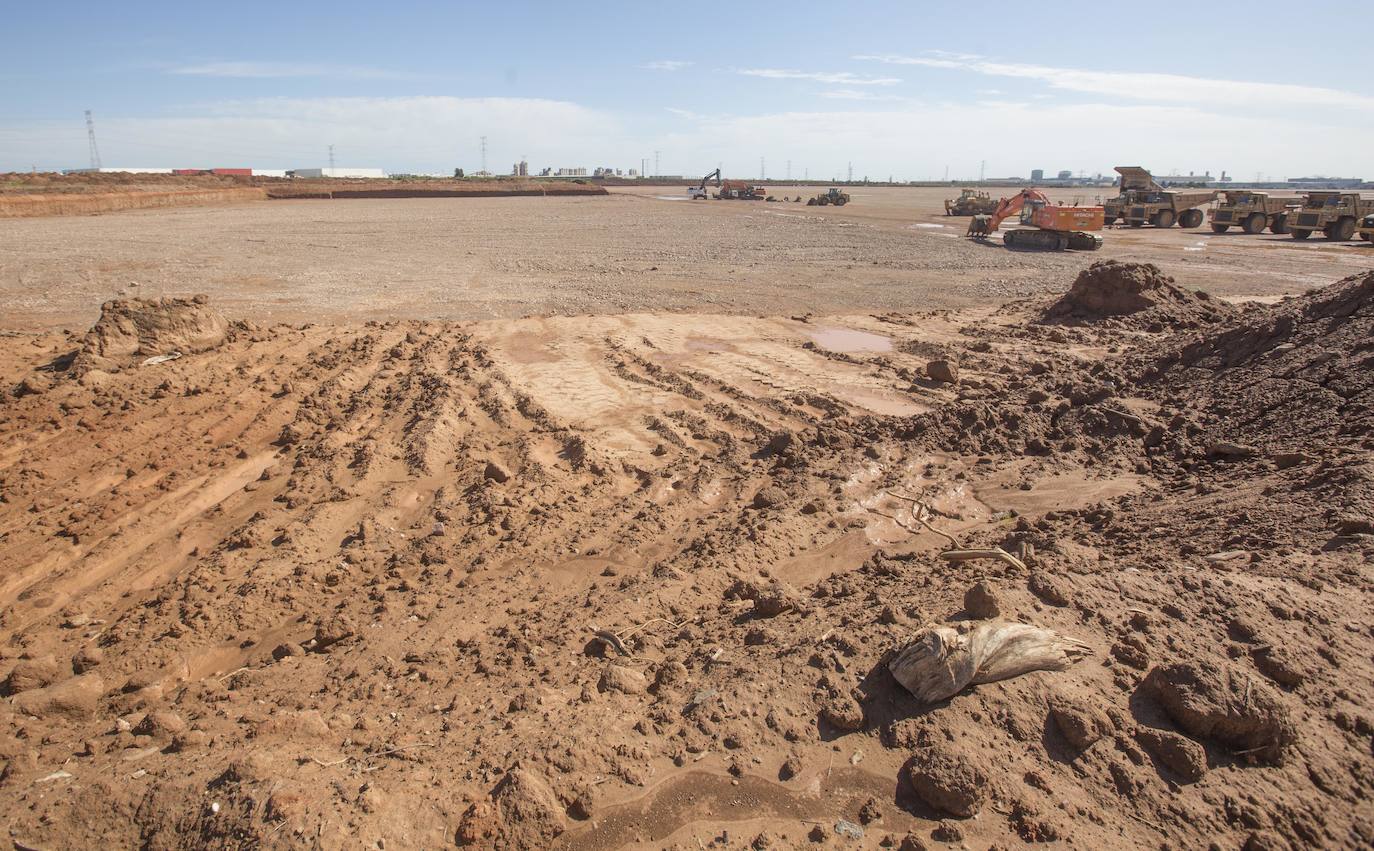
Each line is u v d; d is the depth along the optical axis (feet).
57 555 23.49
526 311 58.13
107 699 16.57
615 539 24.47
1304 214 118.62
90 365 39.42
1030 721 12.96
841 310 61.31
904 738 12.96
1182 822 11.54
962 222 159.84
